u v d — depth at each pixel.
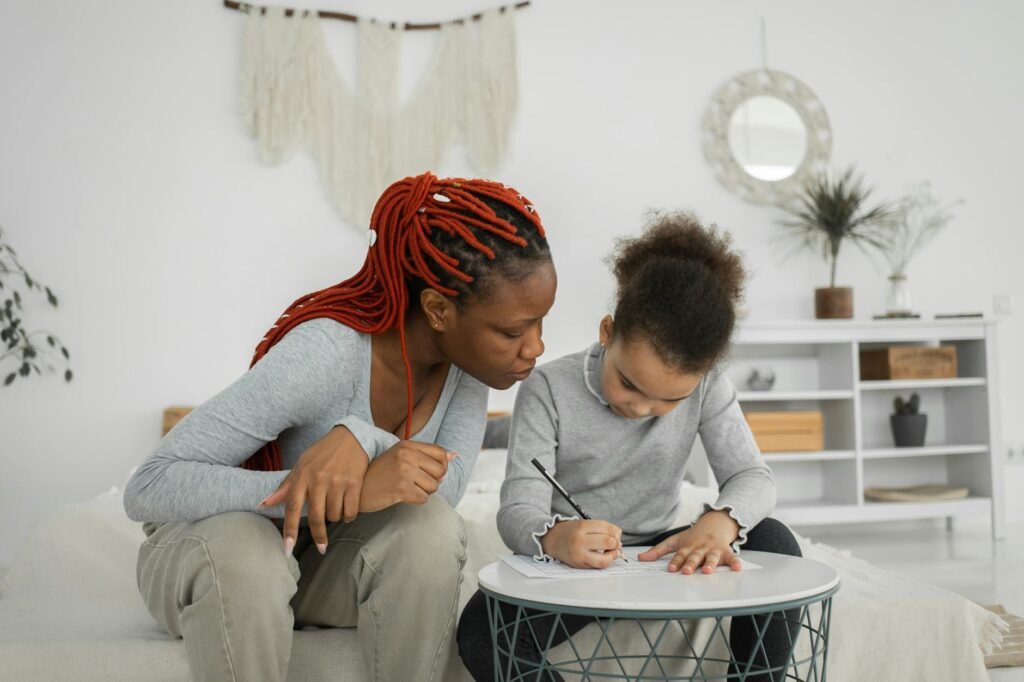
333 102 3.64
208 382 3.56
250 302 3.60
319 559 1.22
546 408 1.41
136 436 3.51
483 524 1.77
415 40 3.73
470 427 1.32
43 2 3.51
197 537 1.06
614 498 1.44
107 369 3.51
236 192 3.60
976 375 3.91
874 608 1.46
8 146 3.47
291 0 3.64
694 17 3.99
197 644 1.04
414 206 1.14
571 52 3.87
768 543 1.33
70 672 1.20
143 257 3.54
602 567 1.14
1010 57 4.28
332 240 3.64
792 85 4.05
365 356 1.19
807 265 4.03
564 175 3.84
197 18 3.59
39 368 3.47
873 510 3.70
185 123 3.58
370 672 1.16
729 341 1.19
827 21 4.11
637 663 1.38
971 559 3.27
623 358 1.19
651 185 3.91
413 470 1.05
